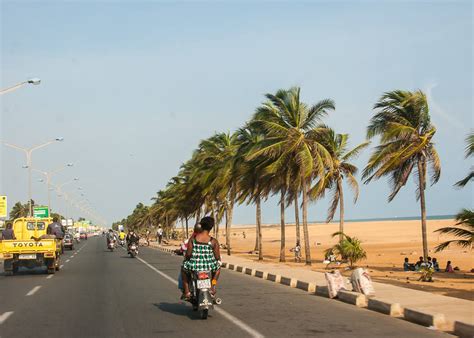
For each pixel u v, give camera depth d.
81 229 146.62
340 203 39.12
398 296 14.32
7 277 23.92
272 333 10.10
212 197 51.31
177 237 116.31
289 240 88.88
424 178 30.25
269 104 33.78
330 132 36.31
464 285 20.14
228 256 40.69
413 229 114.19
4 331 10.63
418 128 29.83
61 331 10.60
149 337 9.91
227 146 51.38
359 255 29.86
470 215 23.97
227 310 13.13
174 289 18.44
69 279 22.66
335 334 9.97
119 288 18.81
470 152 22.56
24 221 30.05
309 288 17.73
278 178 35.56
